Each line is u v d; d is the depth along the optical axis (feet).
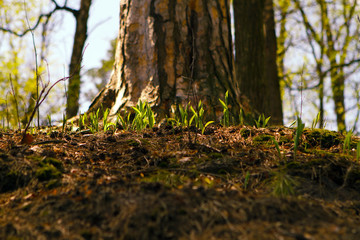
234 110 14.15
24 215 6.35
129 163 8.74
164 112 13.64
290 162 8.45
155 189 6.77
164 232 5.50
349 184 7.74
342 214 6.46
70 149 9.60
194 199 6.30
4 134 11.06
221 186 7.38
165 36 14.51
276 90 31.65
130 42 14.99
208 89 14.29
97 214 6.08
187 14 14.99
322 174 7.88
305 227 5.59
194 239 5.30
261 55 26.45
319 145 10.23
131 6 15.17
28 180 7.64
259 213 5.97
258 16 26.61
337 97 45.52
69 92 30.32
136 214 5.84
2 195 7.29
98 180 7.47
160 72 14.29
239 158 8.82
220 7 15.71
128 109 13.85
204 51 14.99
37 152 8.90
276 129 11.55
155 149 9.63
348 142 9.11
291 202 6.35
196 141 10.26
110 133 11.50
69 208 6.34
